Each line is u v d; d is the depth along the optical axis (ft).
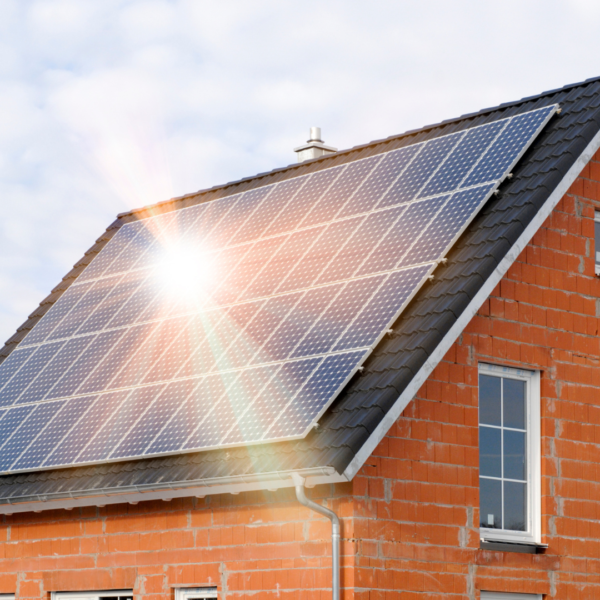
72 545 52.95
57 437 52.60
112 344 57.77
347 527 42.27
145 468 47.42
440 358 43.80
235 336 50.55
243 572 45.83
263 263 55.52
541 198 48.21
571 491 50.08
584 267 52.80
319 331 46.65
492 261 45.75
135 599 49.70
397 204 52.90
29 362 61.82
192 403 47.98
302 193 60.49
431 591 43.93
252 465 42.70
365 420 40.91
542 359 50.14
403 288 45.80
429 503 44.65
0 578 55.83
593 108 52.70
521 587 47.16
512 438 49.37
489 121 58.59
